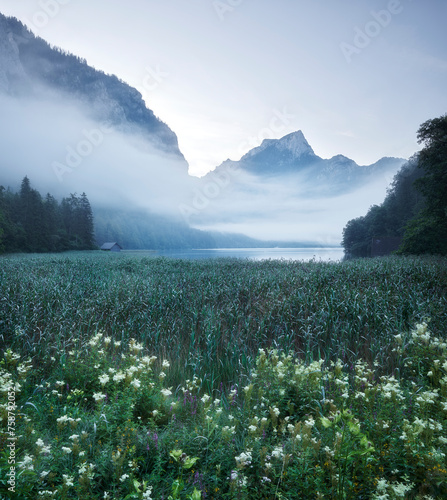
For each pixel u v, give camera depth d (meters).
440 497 1.99
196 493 1.58
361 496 2.05
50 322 6.74
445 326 6.21
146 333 6.77
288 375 3.99
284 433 2.88
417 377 4.18
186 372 5.11
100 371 4.16
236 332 6.85
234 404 3.95
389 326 6.48
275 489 2.18
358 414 3.04
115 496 2.10
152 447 2.70
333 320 6.98
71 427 2.85
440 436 2.44
